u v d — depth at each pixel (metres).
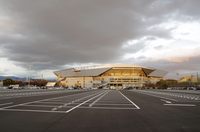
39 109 28.98
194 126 17.73
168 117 23.03
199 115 24.94
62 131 15.15
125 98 58.88
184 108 33.47
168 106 36.62
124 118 21.92
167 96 72.69
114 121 19.89
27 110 27.70
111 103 41.03
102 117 22.48
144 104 39.91
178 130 16.03
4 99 47.81
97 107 33.09
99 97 62.75
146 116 23.67
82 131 15.27
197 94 88.25
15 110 27.61
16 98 51.66
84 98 56.06
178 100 53.00
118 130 15.77
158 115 24.62
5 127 16.38
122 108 32.19
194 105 39.16
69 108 30.94
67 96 65.31
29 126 16.84
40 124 17.75
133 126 17.45
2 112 25.53
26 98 52.09
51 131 15.08
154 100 51.84
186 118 22.42
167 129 16.33
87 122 19.11
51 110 28.05
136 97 65.00
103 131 15.38
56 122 18.84
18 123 18.12
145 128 16.64
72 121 19.52
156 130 15.91
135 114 25.34
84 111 27.62
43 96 62.72
